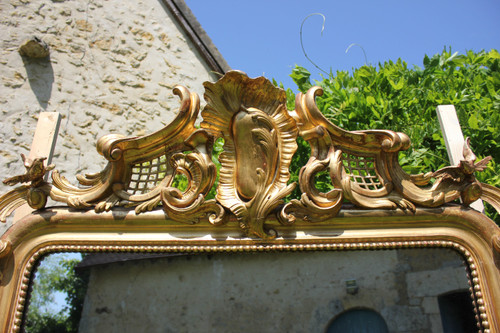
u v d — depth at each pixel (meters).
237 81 1.84
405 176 1.86
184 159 1.84
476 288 1.70
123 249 1.77
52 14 4.63
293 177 2.51
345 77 3.26
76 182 4.10
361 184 1.89
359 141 1.88
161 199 1.78
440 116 2.09
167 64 5.06
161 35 5.16
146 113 4.74
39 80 4.31
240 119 1.83
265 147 1.80
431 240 1.79
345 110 2.93
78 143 4.26
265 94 1.86
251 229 1.75
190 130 1.88
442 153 2.75
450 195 1.82
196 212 1.78
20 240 1.77
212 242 1.77
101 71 4.67
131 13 5.09
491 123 2.68
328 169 1.88
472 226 1.78
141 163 1.90
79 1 4.82
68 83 4.45
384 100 2.96
